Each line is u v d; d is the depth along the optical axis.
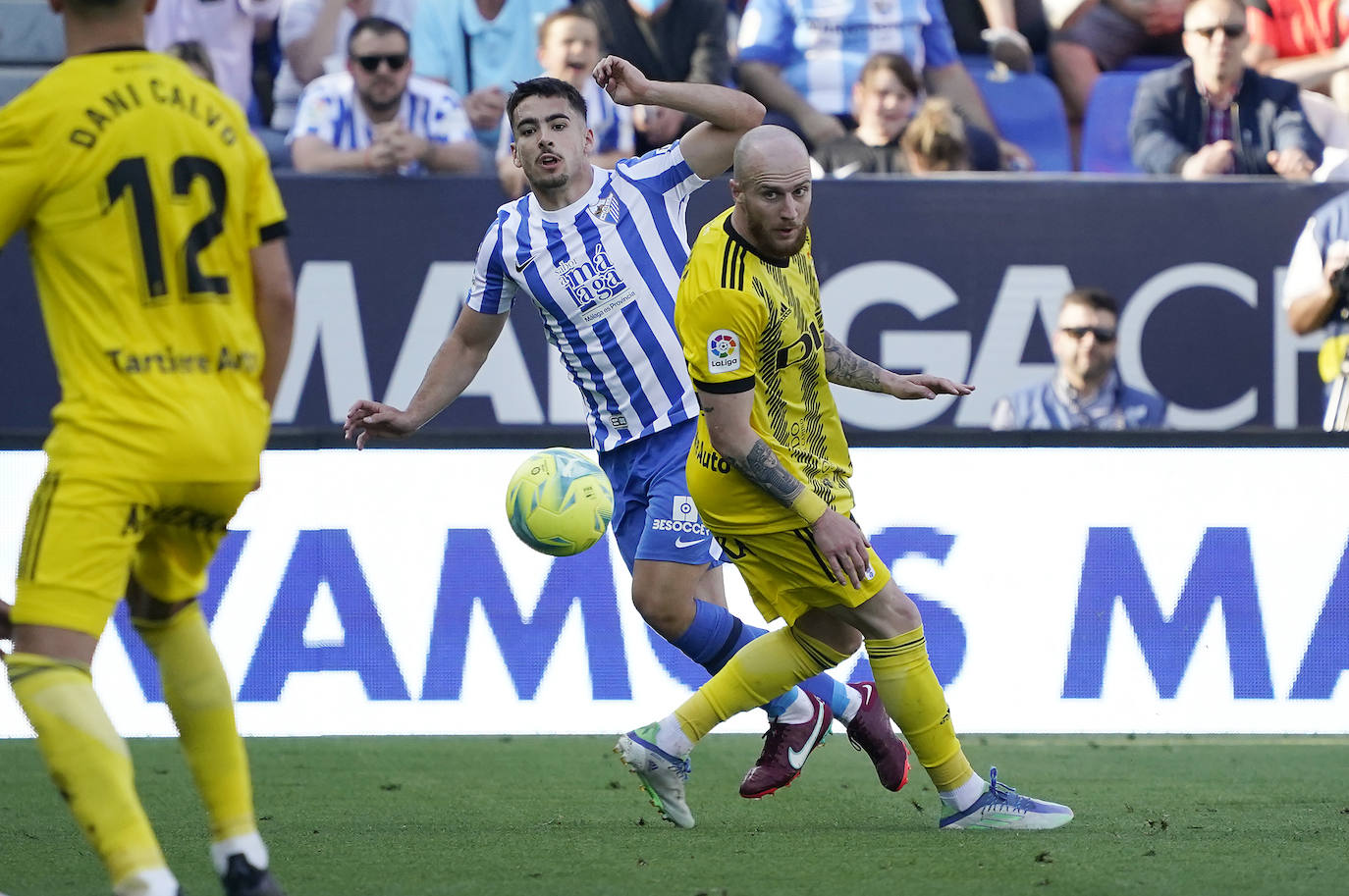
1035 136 29.64
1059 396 25.48
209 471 9.65
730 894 11.09
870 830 14.12
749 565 13.99
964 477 21.47
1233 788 16.83
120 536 9.43
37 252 9.70
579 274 16.19
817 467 13.67
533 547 15.63
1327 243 25.48
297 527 21.41
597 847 13.21
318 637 21.36
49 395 24.53
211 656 10.34
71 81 9.59
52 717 9.20
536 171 15.98
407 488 21.48
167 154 9.65
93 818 9.17
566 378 25.19
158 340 9.55
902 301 25.36
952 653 21.41
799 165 12.62
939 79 29.53
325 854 12.88
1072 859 12.54
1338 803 15.80
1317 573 21.58
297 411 25.03
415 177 25.03
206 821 14.57
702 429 13.79
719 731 21.69
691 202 25.11
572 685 21.44
